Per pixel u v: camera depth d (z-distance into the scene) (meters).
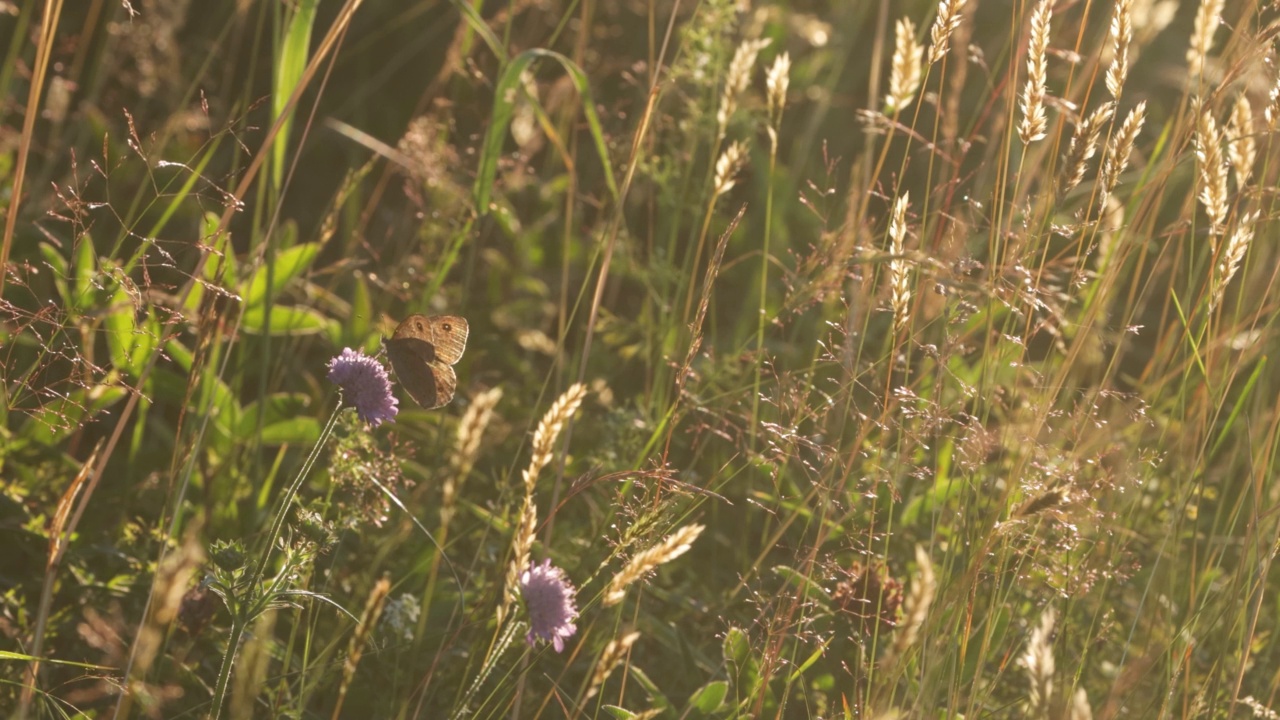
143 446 2.00
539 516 1.91
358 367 1.71
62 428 1.83
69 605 1.84
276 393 2.02
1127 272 2.00
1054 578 1.80
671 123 2.03
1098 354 1.93
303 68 1.91
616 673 1.86
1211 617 1.84
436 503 1.94
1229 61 1.86
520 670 1.83
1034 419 1.81
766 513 1.97
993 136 1.95
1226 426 1.84
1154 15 2.05
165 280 2.06
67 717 1.74
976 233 1.96
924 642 1.76
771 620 1.80
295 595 1.72
